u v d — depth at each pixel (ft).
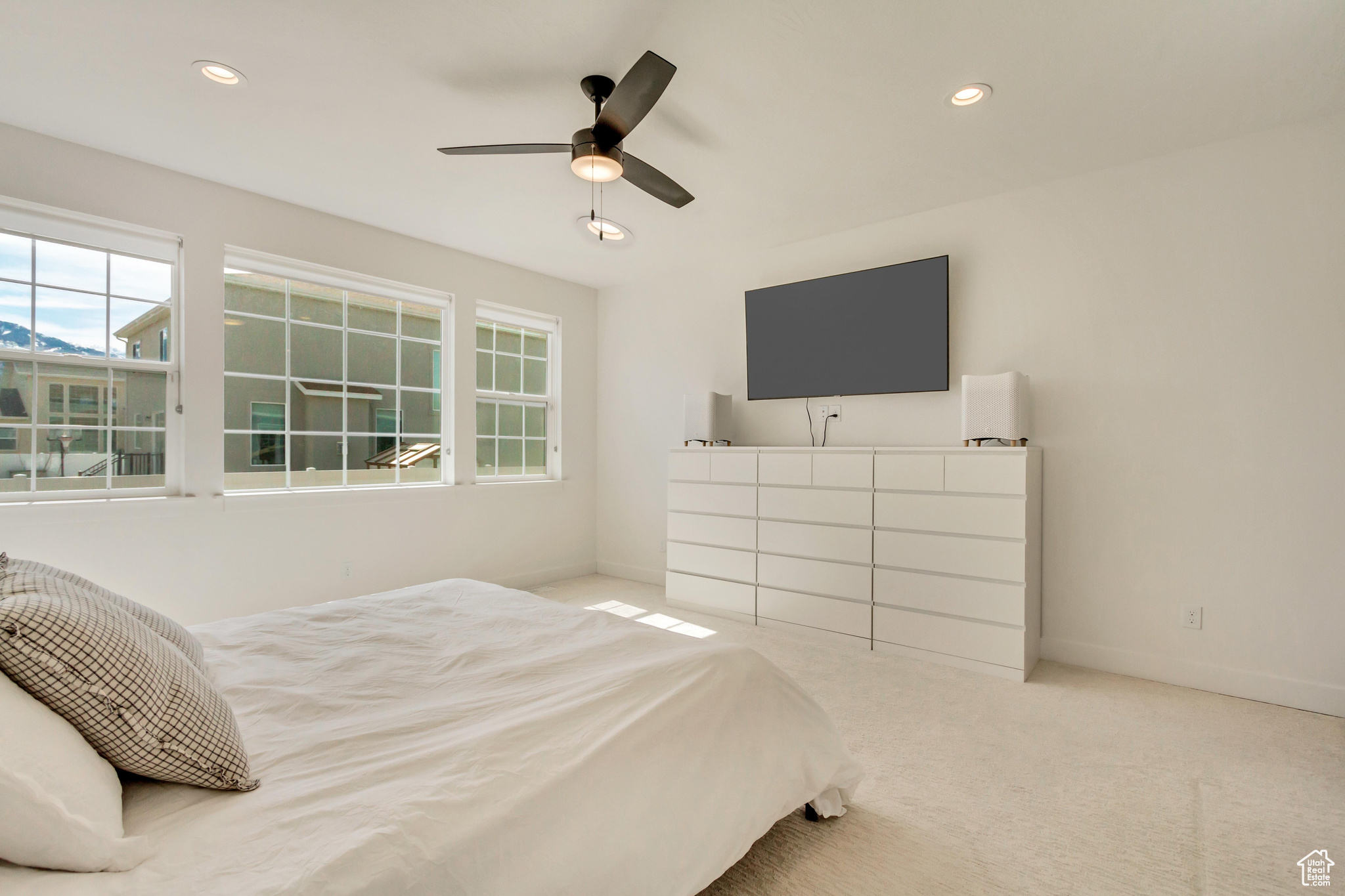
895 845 5.15
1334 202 7.77
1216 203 8.52
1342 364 7.74
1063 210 9.70
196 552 9.61
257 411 10.73
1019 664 8.86
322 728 3.98
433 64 6.85
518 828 3.15
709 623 11.88
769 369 12.82
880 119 7.92
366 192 10.22
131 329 9.29
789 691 5.28
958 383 10.70
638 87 5.91
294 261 10.76
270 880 2.56
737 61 6.73
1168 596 8.88
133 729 2.96
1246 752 6.77
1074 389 9.62
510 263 14.26
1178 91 7.24
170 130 8.29
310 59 6.77
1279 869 4.86
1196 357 8.68
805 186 9.97
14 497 8.40
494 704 4.30
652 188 8.10
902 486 9.98
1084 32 6.20
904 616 9.92
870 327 11.36
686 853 3.87
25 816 2.40
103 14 6.02
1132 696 8.33
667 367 14.94
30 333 8.54
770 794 4.66
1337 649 7.75
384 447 12.39
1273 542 8.16
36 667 2.74
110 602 4.20
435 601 6.93
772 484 11.57
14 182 8.20
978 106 7.59
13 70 6.96
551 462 15.66
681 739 4.17
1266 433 8.21
